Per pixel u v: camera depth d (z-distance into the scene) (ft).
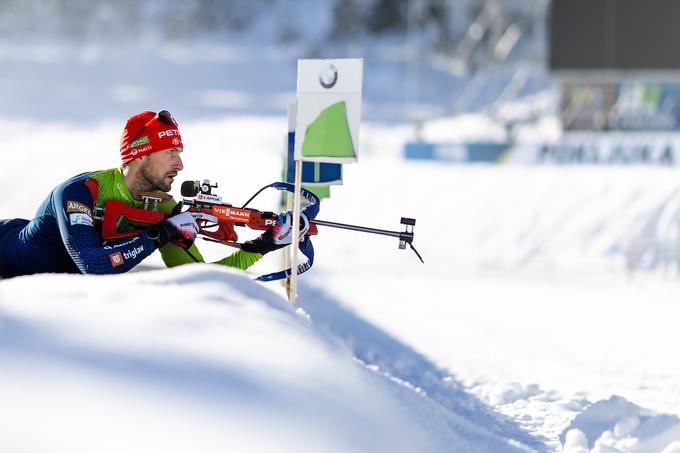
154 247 50.42
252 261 55.98
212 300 37.40
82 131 522.88
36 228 52.80
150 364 30.48
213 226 55.72
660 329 131.95
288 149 70.59
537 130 418.10
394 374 86.84
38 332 31.40
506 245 281.54
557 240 281.54
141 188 54.19
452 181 318.04
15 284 38.11
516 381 85.35
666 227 276.41
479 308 154.92
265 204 315.99
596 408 61.46
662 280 228.43
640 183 297.12
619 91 340.80
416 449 35.45
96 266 48.93
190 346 32.55
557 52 325.62
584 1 320.50
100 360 30.01
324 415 31.12
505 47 458.91
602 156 322.96
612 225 282.15
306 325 40.98
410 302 160.45
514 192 306.14
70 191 51.16
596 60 321.11
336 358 37.96
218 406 28.99
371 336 111.96
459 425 48.06
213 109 622.95
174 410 28.12
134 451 25.79
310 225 56.90
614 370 95.50
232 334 34.53
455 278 219.61
